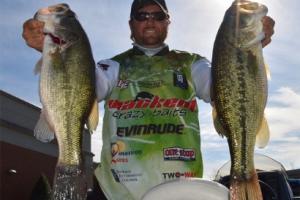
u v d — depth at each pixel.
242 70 1.38
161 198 1.37
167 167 1.51
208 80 1.55
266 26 1.40
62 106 1.38
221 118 1.40
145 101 1.56
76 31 1.40
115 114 1.57
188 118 1.55
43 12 1.39
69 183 1.35
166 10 1.64
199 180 1.39
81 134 1.39
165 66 1.60
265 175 2.44
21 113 7.11
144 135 1.53
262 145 1.39
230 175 1.39
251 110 1.38
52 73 1.38
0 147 6.55
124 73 1.60
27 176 7.18
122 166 1.53
